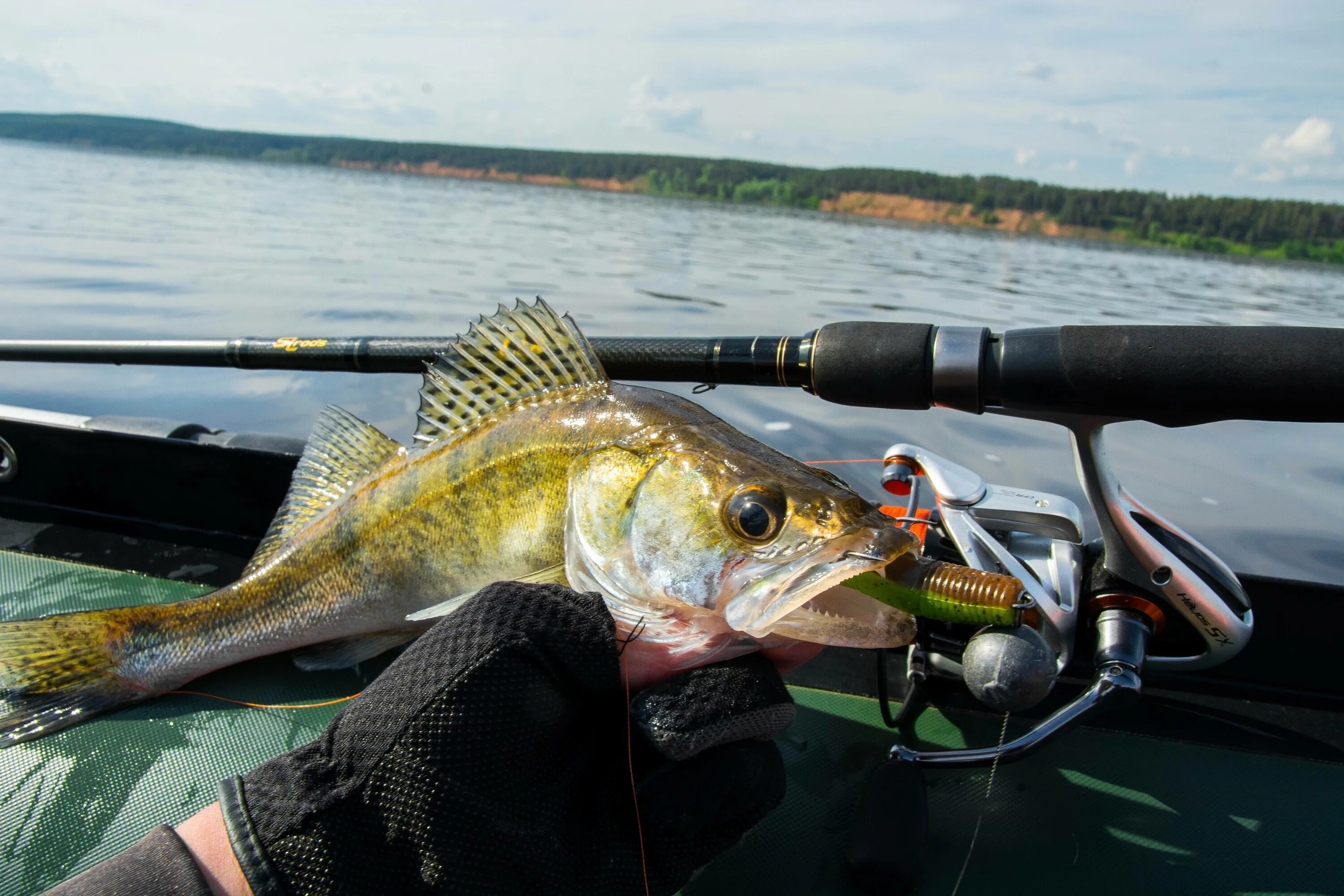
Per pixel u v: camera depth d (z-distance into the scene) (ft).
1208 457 2.92
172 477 1.29
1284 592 0.97
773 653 0.76
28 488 1.36
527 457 0.89
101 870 0.53
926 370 0.83
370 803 0.56
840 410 3.09
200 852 0.54
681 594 0.78
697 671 0.67
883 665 0.90
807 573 0.72
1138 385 0.75
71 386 2.98
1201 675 1.00
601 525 0.83
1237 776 0.87
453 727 0.58
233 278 6.35
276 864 0.54
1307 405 0.71
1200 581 0.83
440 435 0.95
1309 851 0.78
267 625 0.99
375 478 0.97
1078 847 0.78
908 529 0.93
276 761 0.59
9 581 1.16
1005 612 0.67
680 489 0.79
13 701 0.91
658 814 0.63
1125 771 0.87
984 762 0.80
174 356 1.27
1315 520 2.33
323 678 0.99
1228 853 0.78
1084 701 0.81
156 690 0.96
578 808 0.63
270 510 1.26
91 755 0.87
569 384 0.90
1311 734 0.93
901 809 0.76
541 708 0.61
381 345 1.14
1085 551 0.91
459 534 0.92
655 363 0.99
